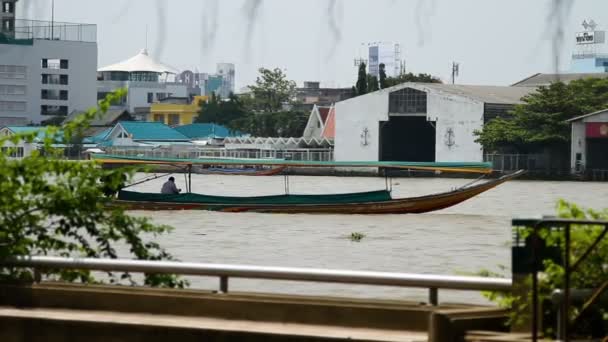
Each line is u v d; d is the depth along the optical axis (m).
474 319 16.59
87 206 23.94
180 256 64.88
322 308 18.50
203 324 18.16
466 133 185.00
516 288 16.56
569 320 16.16
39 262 20.77
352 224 88.19
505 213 105.38
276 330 17.53
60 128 24.23
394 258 65.25
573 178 170.50
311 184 178.25
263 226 84.81
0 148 23.89
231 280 45.00
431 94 189.25
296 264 61.84
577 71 171.12
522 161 179.00
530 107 173.25
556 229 16.55
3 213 23.52
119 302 19.80
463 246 72.56
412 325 17.94
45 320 18.50
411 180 187.25
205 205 94.81
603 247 17.58
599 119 166.50
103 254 25.53
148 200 95.00
